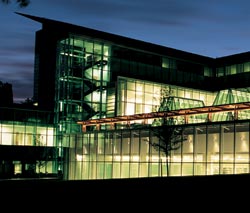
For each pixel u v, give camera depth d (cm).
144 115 5212
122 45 7481
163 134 4756
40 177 6731
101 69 7250
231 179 1351
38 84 7731
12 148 6581
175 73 8262
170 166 4869
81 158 5916
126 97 7094
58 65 7131
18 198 1166
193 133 4722
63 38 7025
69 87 6944
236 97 6988
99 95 7225
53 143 7106
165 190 1228
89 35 7088
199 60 8569
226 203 1115
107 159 5541
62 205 1119
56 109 7144
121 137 5388
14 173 6550
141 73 7756
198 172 4619
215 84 8606
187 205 1112
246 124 4256
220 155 4441
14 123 6788
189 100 7175
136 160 5175
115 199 1166
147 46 7812
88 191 1237
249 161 4181
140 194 1202
